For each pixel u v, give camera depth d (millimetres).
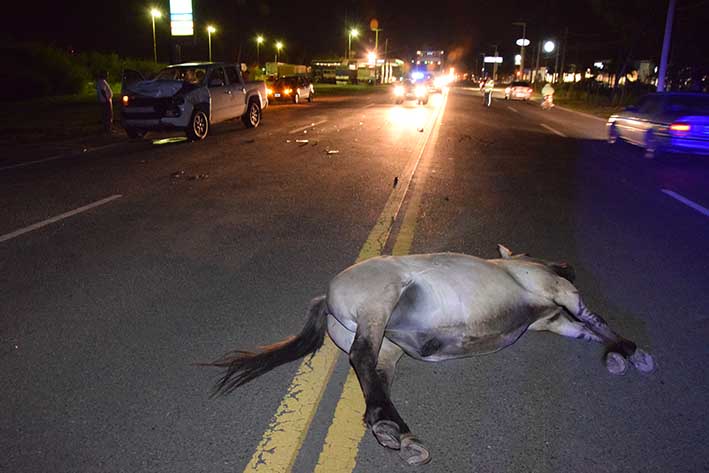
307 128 20688
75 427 3430
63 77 39594
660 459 3209
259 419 3520
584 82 58156
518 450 3262
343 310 3449
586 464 3162
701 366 4191
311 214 8336
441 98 44125
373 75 86000
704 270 6227
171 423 3473
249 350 4328
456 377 3998
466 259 3791
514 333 3779
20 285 5547
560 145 17062
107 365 4117
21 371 4027
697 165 13391
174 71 18047
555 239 7277
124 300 5227
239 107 19297
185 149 14875
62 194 9383
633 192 10312
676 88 37844
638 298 5422
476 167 12750
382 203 9086
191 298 5289
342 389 3857
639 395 3812
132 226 7578
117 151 14398
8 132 18375
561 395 3797
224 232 7363
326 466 3111
